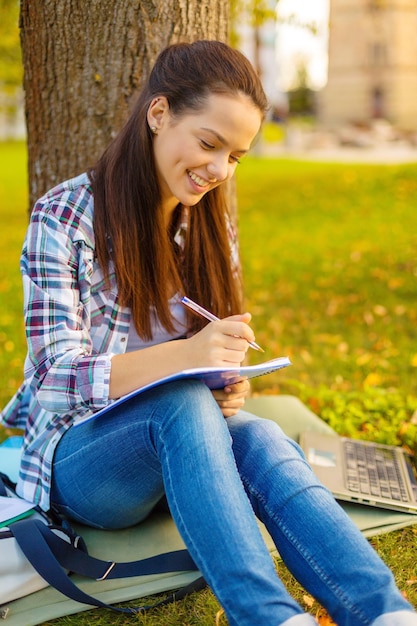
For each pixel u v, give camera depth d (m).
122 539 2.15
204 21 2.75
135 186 1.92
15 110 9.41
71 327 1.85
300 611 1.48
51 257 1.86
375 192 10.62
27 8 2.73
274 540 1.73
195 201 1.89
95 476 1.91
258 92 1.82
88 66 2.73
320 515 1.66
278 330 4.76
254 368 1.73
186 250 2.17
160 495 2.07
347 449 2.68
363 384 3.73
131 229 1.93
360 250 7.16
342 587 1.55
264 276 6.32
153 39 2.69
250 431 1.90
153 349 1.79
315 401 3.33
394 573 2.08
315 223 8.99
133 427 1.79
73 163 2.83
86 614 1.91
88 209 1.94
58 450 1.98
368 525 2.25
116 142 1.96
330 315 5.08
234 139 1.79
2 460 2.36
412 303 5.25
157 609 1.93
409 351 4.26
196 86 1.78
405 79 32.84
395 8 30.98
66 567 1.92
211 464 1.63
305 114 40.50
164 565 2.01
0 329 4.79
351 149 21.00
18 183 13.03
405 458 2.70
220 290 2.21
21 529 1.86
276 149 20.84
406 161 15.13
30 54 2.79
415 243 7.30
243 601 1.48
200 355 1.75
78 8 2.67
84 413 1.95
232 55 1.82
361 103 33.50
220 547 1.53
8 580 1.87
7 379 3.92
